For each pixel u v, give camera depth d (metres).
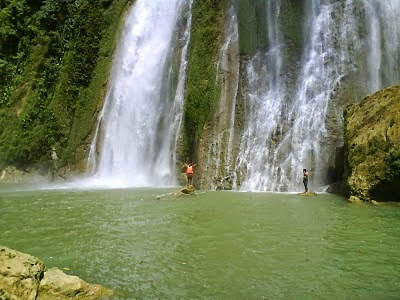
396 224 12.29
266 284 7.90
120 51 30.70
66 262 9.34
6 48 33.28
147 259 9.47
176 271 8.66
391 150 16.03
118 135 28.25
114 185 24.48
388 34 22.62
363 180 16.53
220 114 23.98
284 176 21.47
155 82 27.86
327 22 23.91
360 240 10.67
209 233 11.63
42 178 28.64
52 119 29.59
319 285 7.81
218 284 7.94
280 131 22.70
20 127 29.59
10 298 6.45
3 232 12.20
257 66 24.75
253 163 22.50
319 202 16.38
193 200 17.48
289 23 24.75
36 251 10.21
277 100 23.67
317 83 23.09
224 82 24.66
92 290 7.44
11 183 27.64
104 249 10.29
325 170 20.91
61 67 31.03
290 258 9.34
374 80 22.53
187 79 25.94
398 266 8.73
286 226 12.27
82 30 31.34
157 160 26.12
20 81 31.53
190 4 27.80
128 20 31.34
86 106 29.91
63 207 16.33
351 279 8.08
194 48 26.03
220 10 26.30
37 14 32.62
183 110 25.64
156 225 12.75
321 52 23.66
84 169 28.67
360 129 17.53
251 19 25.33
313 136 21.78
